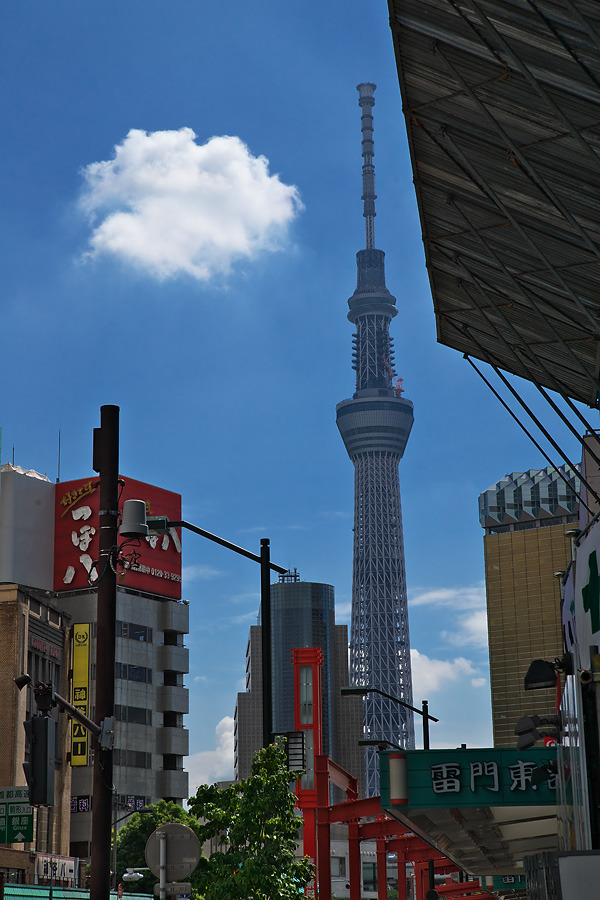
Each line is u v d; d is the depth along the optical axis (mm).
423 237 23000
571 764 12789
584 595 21312
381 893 55156
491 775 25328
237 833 30312
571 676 12328
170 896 17422
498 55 15539
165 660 150250
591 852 8859
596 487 28359
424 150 19500
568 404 25422
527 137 17281
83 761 117812
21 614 103938
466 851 35625
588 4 13430
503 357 28375
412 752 25953
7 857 89438
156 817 121125
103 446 19016
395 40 16641
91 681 118938
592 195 18125
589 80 15094
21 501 133375
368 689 46469
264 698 24312
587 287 22109
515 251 21641
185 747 149500
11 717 99312
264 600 24406
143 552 150125
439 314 27031
